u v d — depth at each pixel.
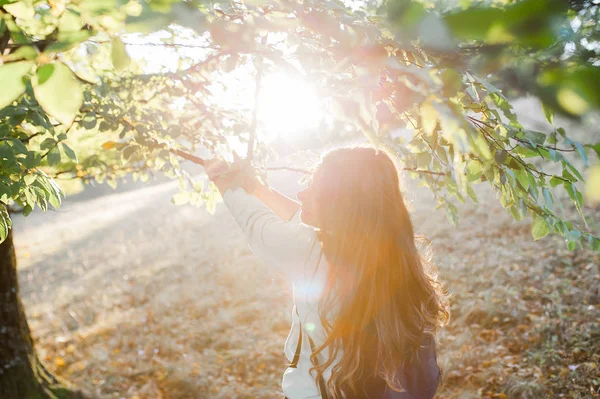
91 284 9.22
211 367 5.67
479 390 4.23
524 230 7.43
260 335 6.26
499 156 1.54
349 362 1.42
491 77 0.85
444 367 4.60
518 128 1.53
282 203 1.68
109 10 0.76
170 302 7.55
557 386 3.99
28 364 4.71
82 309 8.15
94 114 1.94
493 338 5.03
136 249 10.66
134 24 0.76
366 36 0.99
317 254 1.46
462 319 5.41
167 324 6.88
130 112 2.15
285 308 6.82
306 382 1.58
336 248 1.45
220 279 8.03
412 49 0.96
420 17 0.57
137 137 2.01
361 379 1.42
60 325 7.68
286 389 1.61
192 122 2.30
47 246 13.06
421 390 1.51
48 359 6.57
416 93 0.93
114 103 2.08
